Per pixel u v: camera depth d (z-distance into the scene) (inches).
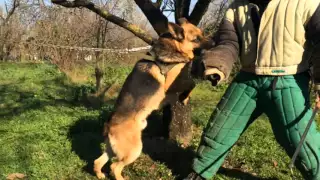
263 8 50.4
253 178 65.7
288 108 50.3
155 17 73.2
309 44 49.0
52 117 98.8
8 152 75.1
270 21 48.9
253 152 74.8
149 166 69.8
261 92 52.4
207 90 173.6
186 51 69.0
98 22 151.0
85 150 77.0
